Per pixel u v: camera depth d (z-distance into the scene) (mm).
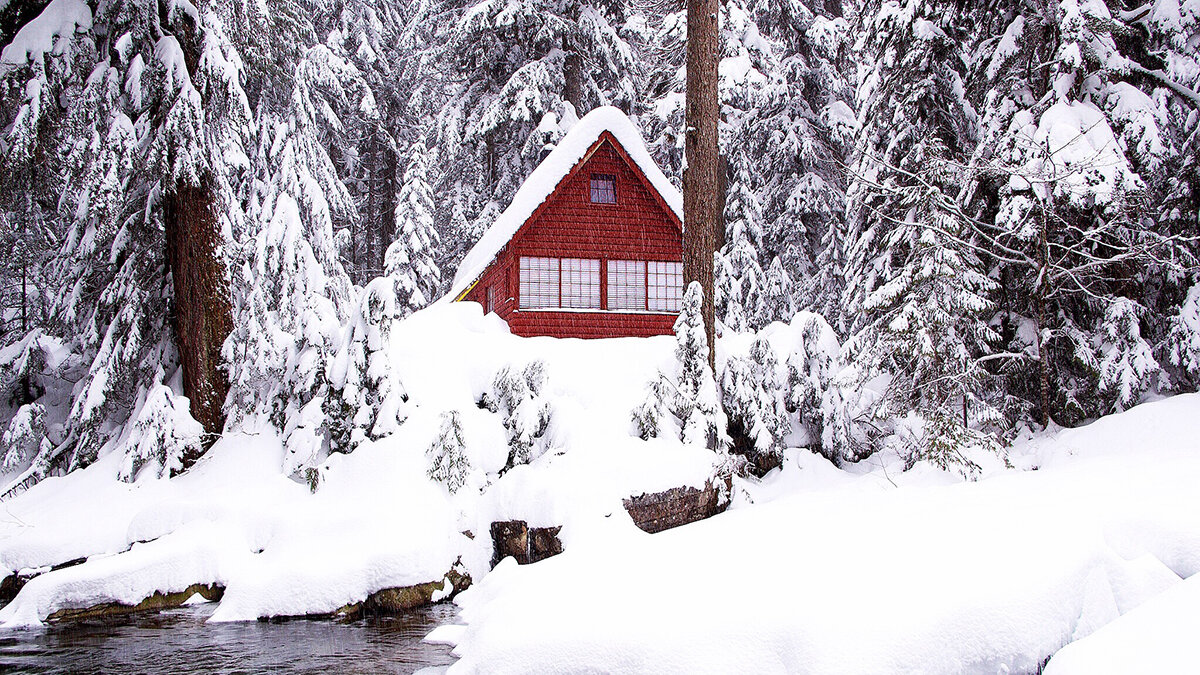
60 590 10156
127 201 14766
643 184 20781
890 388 14141
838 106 24219
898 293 14539
